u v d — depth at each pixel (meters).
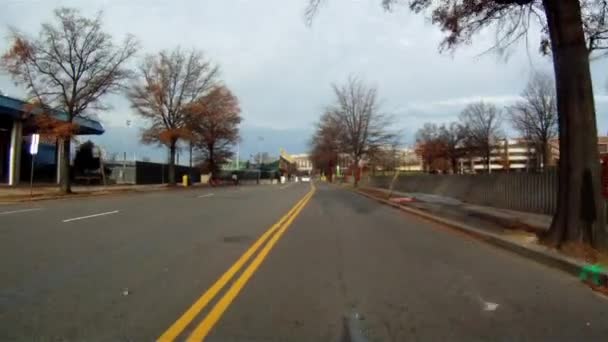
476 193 24.33
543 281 8.07
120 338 5.16
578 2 10.05
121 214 17.78
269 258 9.72
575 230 9.72
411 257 10.12
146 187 45.78
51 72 28.72
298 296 6.89
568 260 8.90
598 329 5.68
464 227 14.22
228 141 68.62
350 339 5.23
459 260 9.86
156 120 47.53
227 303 6.48
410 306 6.49
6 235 12.09
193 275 8.09
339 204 26.08
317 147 74.94
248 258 9.64
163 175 62.66
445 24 13.52
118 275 8.00
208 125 61.12
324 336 5.32
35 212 17.98
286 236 12.94
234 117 65.81
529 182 18.89
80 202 24.08
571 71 9.91
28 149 42.38
